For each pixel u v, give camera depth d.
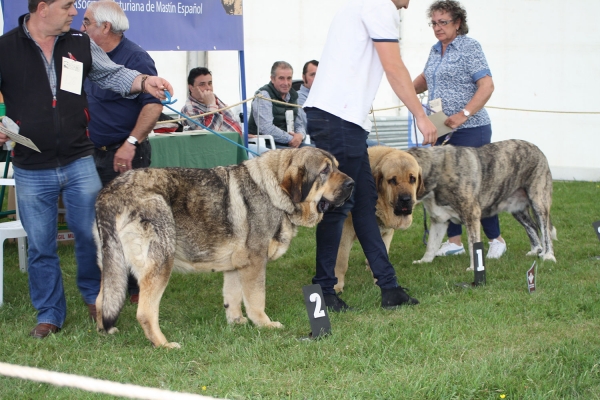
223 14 7.16
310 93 4.98
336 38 4.85
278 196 4.47
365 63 4.80
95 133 5.24
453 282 5.96
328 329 4.33
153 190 4.14
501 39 12.55
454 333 4.35
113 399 3.29
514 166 6.73
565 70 12.42
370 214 5.09
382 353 3.96
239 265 4.47
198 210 4.30
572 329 4.48
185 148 7.23
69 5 4.08
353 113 4.76
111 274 4.04
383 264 5.11
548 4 12.26
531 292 5.38
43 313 4.46
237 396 3.32
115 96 5.14
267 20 12.13
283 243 4.59
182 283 5.98
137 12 6.40
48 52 4.20
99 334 4.36
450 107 6.73
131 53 5.16
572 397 3.39
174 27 6.71
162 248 4.11
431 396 3.35
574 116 12.55
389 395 3.36
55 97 4.22
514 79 12.64
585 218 8.92
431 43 12.75
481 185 6.52
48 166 4.27
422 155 6.27
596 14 12.14
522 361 3.80
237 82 12.12
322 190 4.54
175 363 3.82
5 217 7.70
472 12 12.55
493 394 3.40
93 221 4.49
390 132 12.75
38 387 3.43
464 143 6.95
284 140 9.09
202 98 8.39
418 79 7.34
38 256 4.40
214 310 5.14
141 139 5.10
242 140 8.20
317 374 3.64
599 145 12.55
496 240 7.14
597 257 6.78
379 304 5.23
